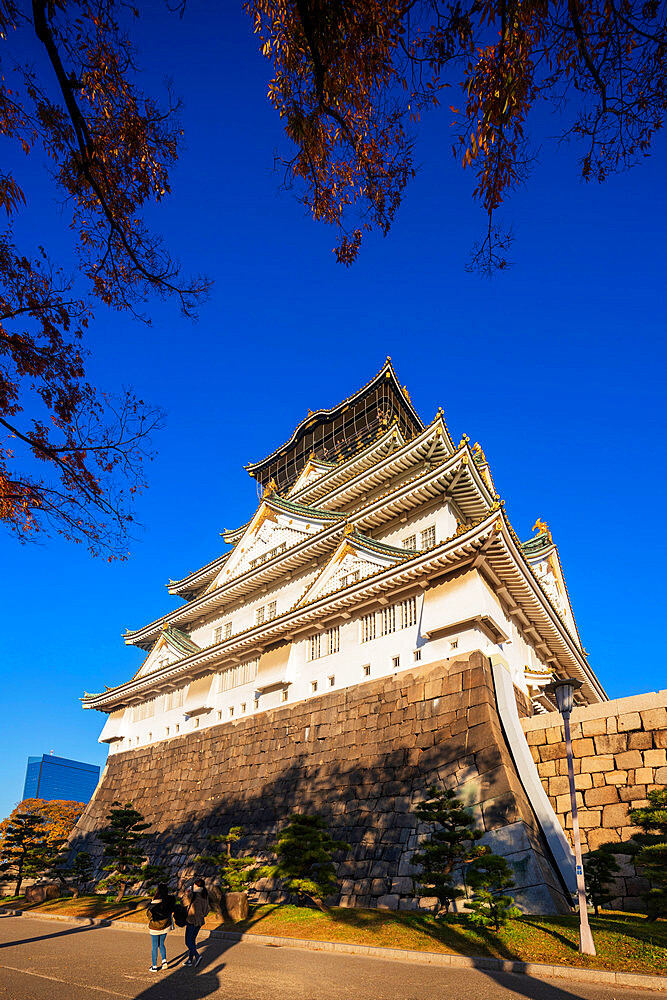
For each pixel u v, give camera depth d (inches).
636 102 308.5
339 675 1119.0
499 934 585.0
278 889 952.9
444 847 677.9
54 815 2308.1
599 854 673.6
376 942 610.2
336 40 313.9
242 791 1188.5
